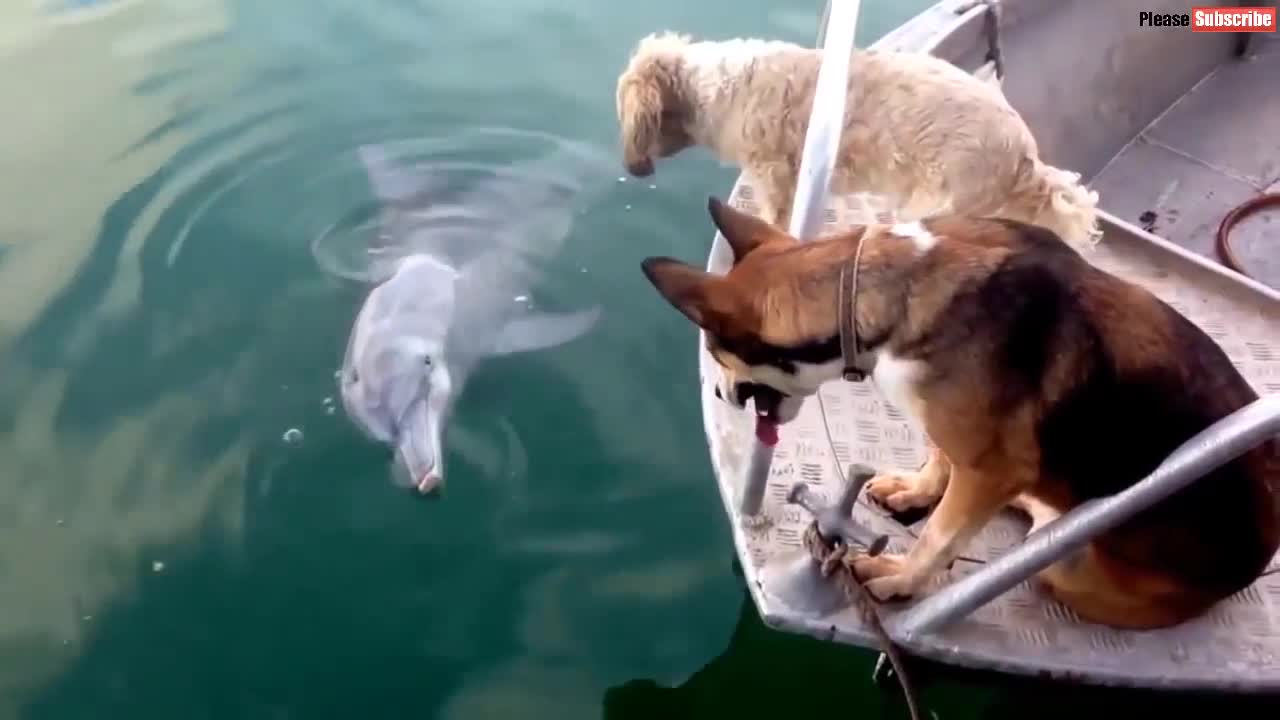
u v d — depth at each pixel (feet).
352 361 9.96
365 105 13.01
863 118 9.00
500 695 8.30
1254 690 6.88
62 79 13.15
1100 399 6.31
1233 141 12.71
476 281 10.91
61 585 8.79
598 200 12.01
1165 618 7.04
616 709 8.29
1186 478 5.54
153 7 14.37
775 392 6.73
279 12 14.33
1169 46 12.79
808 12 14.14
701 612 8.81
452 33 14.10
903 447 8.16
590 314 10.84
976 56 10.98
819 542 6.99
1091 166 12.43
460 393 10.07
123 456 9.55
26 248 11.18
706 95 9.82
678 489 9.53
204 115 12.77
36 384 10.06
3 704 8.11
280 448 9.65
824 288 6.33
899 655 7.04
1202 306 9.48
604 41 13.94
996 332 6.23
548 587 8.93
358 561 9.00
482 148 12.50
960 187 8.60
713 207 6.96
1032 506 7.58
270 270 11.15
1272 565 7.51
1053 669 6.87
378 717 8.09
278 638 8.57
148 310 10.70
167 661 8.38
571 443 9.80
